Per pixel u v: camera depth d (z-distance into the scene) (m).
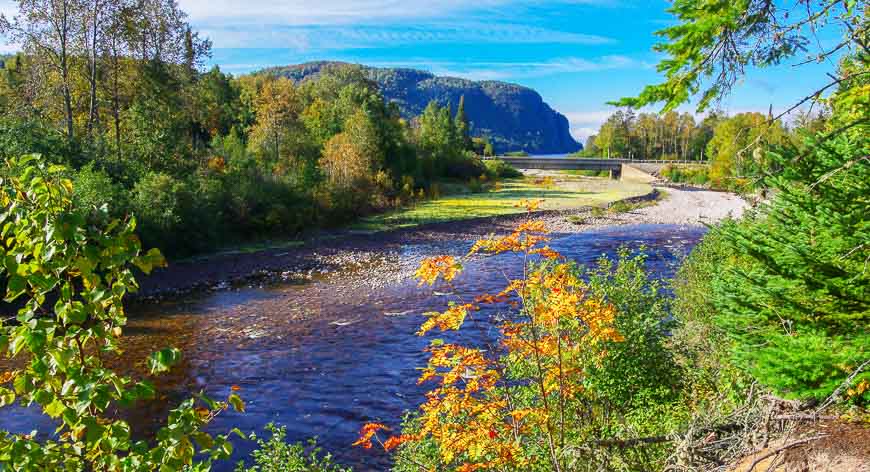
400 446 8.27
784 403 6.95
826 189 7.19
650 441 6.61
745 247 8.42
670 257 32.81
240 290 26.30
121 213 28.64
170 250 31.42
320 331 20.14
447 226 45.53
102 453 2.99
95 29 35.88
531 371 7.79
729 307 8.52
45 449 2.96
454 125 111.81
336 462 11.52
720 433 7.00
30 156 3.04
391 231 43.03
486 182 84.75
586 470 6.53
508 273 29.06
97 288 3.05
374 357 17.47
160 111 40.44
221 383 15.48
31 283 2.87
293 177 44.62
